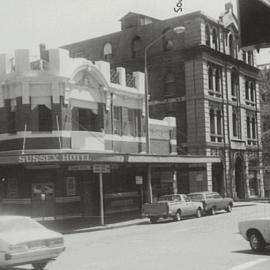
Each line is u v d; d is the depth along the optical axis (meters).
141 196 36.31
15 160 26.31
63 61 29.59
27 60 29.39
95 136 31.44
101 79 32.62
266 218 14.81
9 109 30.36
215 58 48.03
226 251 15.19
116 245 17.97
